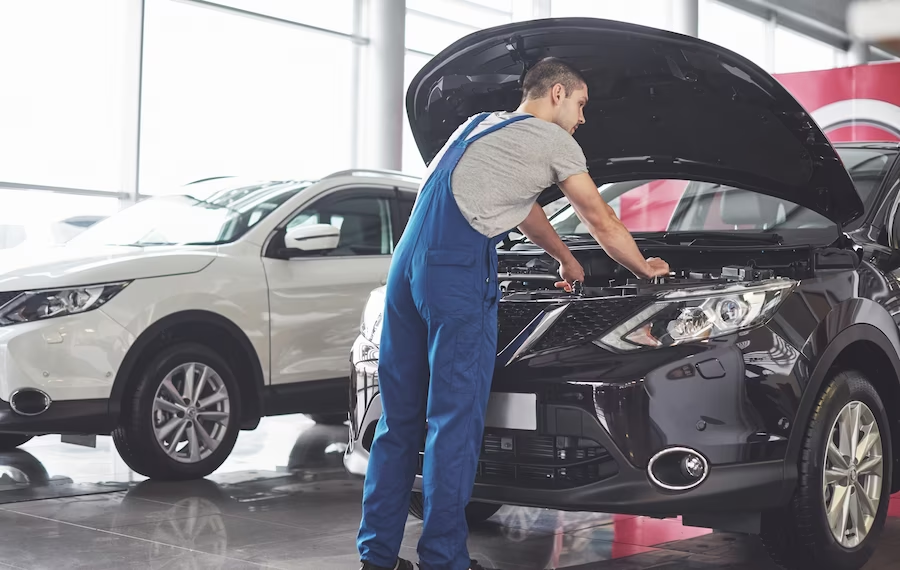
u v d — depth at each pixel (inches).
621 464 96.6
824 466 104.0
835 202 123.5
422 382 103.6
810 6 637.9
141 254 167.9
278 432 235.6
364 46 470.9
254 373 175.8
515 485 102.3
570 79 105.7
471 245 98.1
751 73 109.6
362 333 119.2
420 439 104.7
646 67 116.6
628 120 129.0
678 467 97.1
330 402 186.2
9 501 149.6
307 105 454.9
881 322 113.3
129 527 132.3
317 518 139.9
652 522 141.2
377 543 102.8
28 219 365.7
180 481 168.7
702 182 141.5
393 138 462.0
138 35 383.6
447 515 97.8
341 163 467.8
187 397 168.6
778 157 123.4
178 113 405.1
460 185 98.3
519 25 111.3
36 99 366.0
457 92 123.3
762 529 106.7
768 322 101.5
